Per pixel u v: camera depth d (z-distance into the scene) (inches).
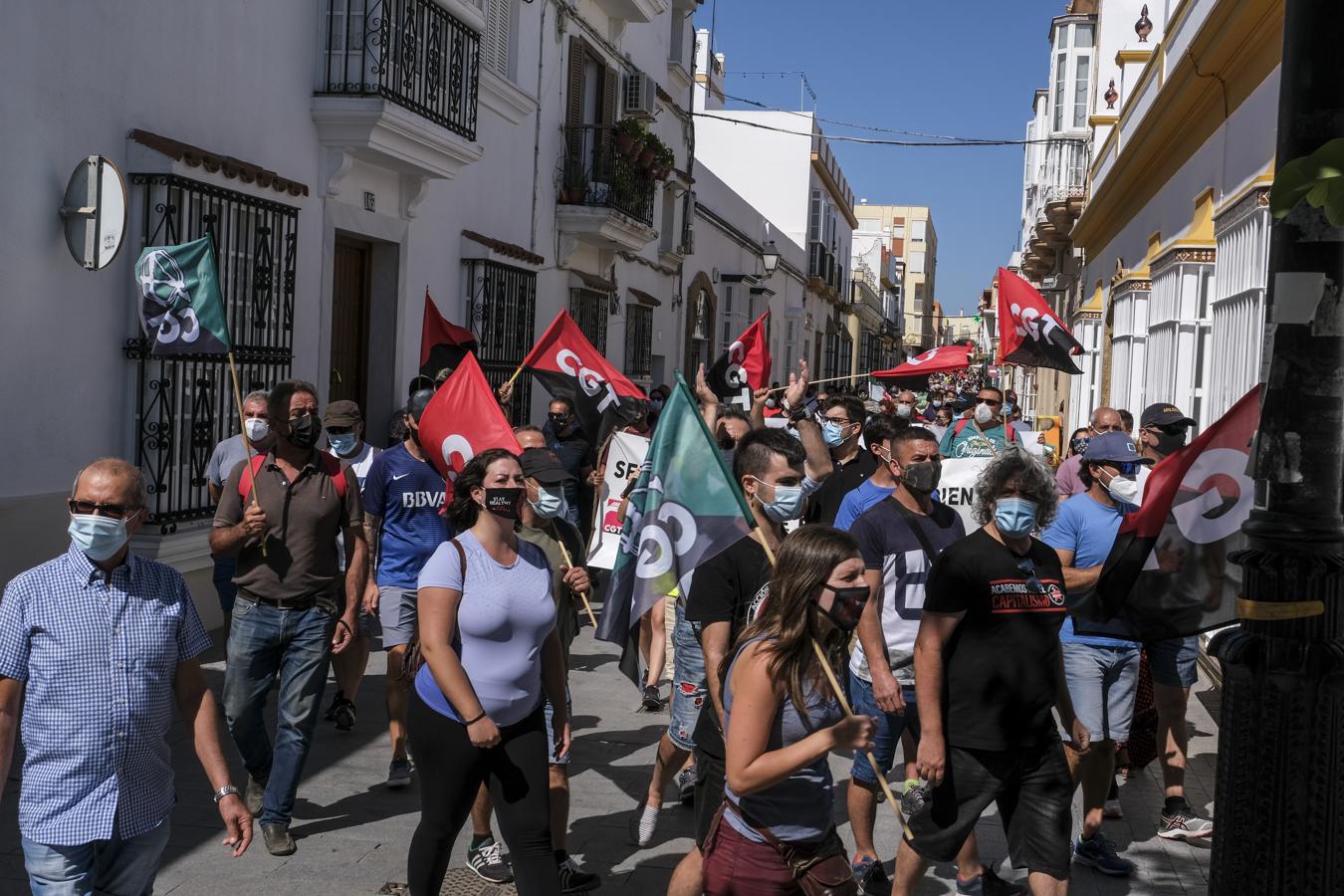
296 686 223.0
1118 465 222.1
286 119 422.0
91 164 323.0
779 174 1688.0
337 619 231.5
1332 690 135.3
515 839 172.1
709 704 172.7
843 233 2212.1
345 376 490.6
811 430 264.2
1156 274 575.5
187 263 273.7
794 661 138.5
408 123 451.5
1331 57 132.0
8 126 302.2
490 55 577.9
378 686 343.6
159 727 147.4
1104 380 811.4
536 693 177.0
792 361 1628.9
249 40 398.9
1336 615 136.2
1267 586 137.9
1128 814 256.7
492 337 582.6
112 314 346.3
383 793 255.1
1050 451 484.1
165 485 361.1
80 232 323.9
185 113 369.4
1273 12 366.9
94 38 329.7
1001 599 173.3
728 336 1211.2
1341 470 137.1
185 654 150.4
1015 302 397.7
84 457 338.0
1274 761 136.6
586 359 378.3
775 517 183.3
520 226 636.1
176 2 362.3
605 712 325.7
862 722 134.1
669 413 181.2
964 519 250.4
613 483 339.9
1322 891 135.6
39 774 141.7
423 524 263.7
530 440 263.3
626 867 220.8
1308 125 133.2
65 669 141.2
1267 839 137.1
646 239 773.3
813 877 142.2
